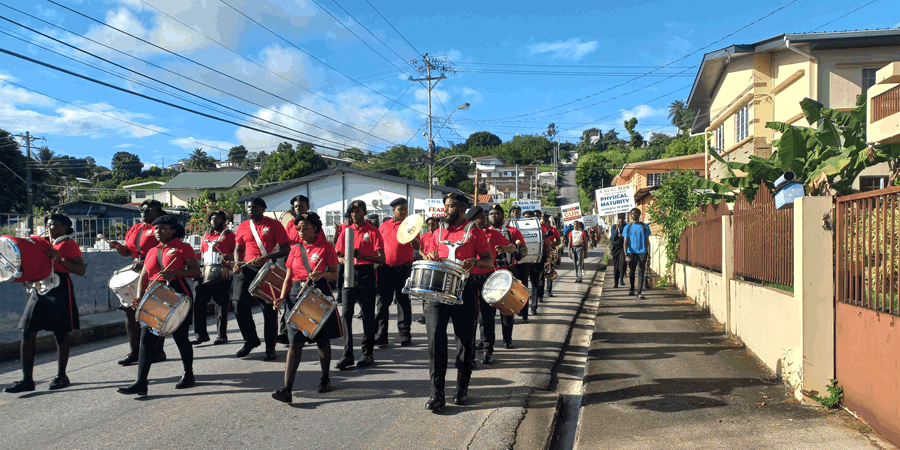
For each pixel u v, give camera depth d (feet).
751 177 37.06
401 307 26.12
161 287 17.95
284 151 211.41
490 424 15.62
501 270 20.10
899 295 12.98
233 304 23.80
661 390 18.15
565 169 393.70
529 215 38.73
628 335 27.30
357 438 14.64
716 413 15.78
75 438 14.67
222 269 26.02
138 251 24.14
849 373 15.40
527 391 18.83
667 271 49.03
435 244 18.26
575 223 53.26
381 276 25.52
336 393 18.56
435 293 16.31
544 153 414.21
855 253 15.10
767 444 13.43
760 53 55.83
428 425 15.57
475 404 17.42
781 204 18.78
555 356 23.97
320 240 18.57
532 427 15.69
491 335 22.70
